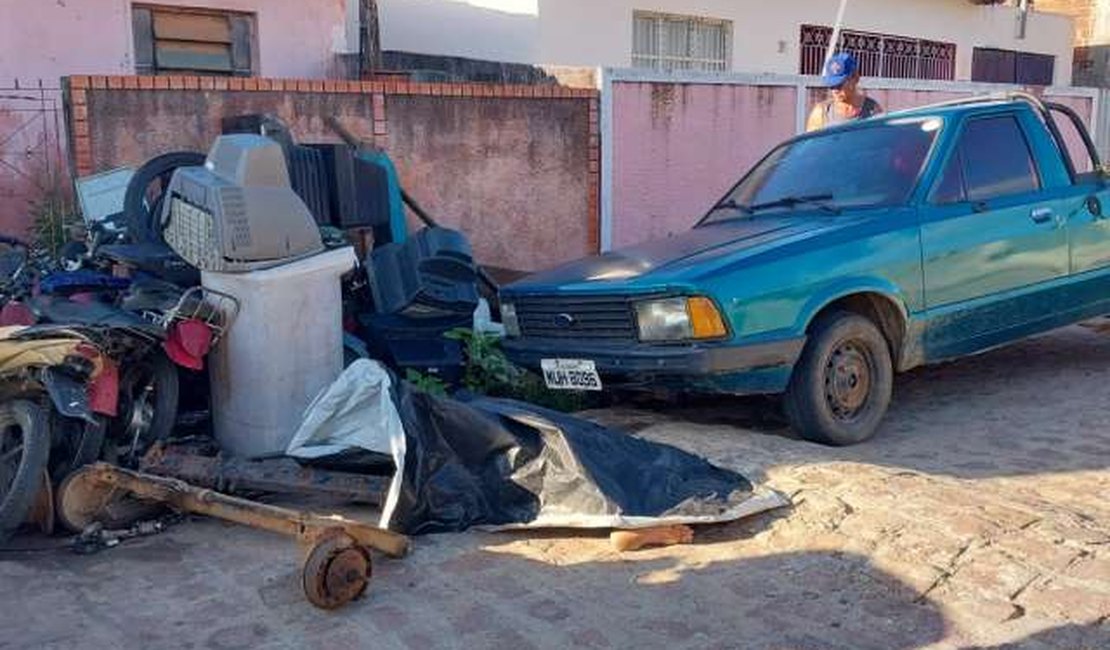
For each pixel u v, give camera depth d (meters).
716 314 5.30
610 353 5.57
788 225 6.12
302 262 5.48
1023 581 4.02
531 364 6.01
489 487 4.85
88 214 7.05
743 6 15.05
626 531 4.52
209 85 7.75
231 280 5.37
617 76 9.71
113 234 6.44
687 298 5.33
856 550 4.35
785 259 5.54
